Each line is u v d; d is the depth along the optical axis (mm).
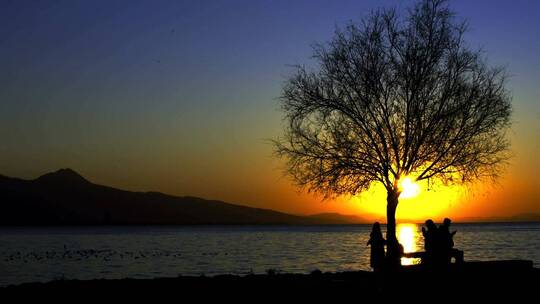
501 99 28203
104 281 25141
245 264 54531
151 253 75875
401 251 24109
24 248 91062
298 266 50500
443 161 28266
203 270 49062
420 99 27859
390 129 28031
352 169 28484
